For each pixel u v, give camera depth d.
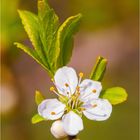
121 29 0.57
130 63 0.60
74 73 0.29
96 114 0.28
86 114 0.28
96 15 0.53
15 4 0.45
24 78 0.56
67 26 0.29
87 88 0.29
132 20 0.57
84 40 0.59
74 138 0.28
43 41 0.29
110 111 0.28
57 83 0.29
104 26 0.55
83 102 0.29
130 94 0.58
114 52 0.60
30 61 0.56
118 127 0.56
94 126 0.55
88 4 0.52
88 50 0.59
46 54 0.29
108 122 0.56
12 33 0.46
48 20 0.29
